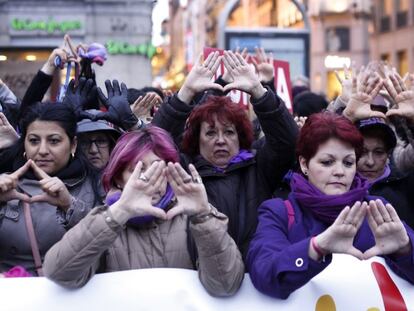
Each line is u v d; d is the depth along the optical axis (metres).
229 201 3.37
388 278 2.90
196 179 2.60
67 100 3.92
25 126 3.26
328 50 37.75
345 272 2.89
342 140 2.86
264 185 3.45
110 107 3.84
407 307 2.89
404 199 3.66
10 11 17.45
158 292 2.78
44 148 3.21
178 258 2.88
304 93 6.77
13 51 17.66
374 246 2.68
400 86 3.49
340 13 37.38
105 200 2.94
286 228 2.89
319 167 2.88
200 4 41.78
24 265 3.07
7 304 2.72
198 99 4.02
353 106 3.55
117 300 2.76
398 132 3.91
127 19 17.64
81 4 17.52
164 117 3.50
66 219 2.98
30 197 2.93
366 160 3.64
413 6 34.28
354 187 2.94
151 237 2.89
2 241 3.06
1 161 3.41
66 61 4.27
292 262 2.59
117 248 2.87
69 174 3.28
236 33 11.68
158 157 2.82
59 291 2.74
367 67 4.37
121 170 2.84
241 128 3.49
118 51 17.64
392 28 36.19
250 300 2.81
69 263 2.57
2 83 4.79
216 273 2.68
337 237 2.56
